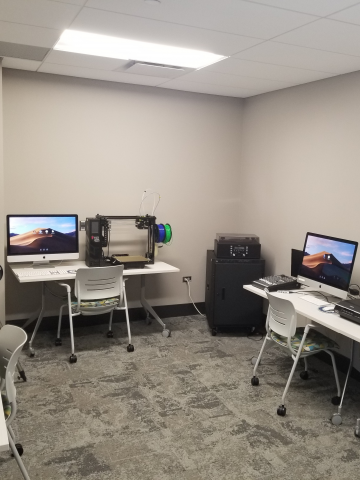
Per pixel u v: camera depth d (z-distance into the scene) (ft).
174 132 15.61
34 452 8.30
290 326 10.06
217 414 9.80
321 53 10.00
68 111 14.02
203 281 16.85
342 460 8.34
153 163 15.44
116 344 13.64
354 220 11.87
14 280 13.94
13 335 7.65
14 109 13.34
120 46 10.32
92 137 14.44
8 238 12.88
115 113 14.66
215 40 9.30
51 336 14.10
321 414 9.95
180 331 14.99
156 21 8.27
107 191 14.89
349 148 11.94
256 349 13.61
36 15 8.15
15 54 11.24
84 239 14.74
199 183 16.24
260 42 9.35
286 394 10.77
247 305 14.66
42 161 13.89
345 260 10.50
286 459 8.32
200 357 12.85
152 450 8.47
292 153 14.07
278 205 14.82
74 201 14.47
